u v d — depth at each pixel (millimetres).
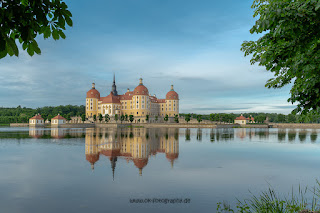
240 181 18266
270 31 7629
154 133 78562
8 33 4480
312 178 19234
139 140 52000
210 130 101750
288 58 7332
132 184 17391
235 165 24500
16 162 25594
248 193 15414
